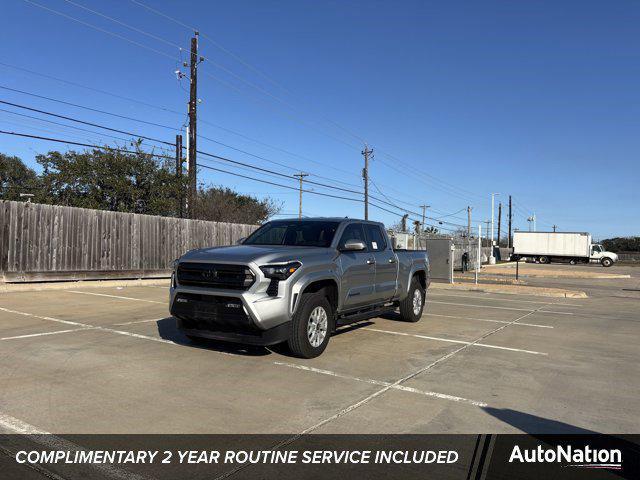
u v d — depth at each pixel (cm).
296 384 547
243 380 557
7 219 1362
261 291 611
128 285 1638
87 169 2328
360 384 553
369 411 468
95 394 500
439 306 1339
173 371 587
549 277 3250
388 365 641
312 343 659
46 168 2409
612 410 488
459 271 3550
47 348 694
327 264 699
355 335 849
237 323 610
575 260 5750
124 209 2336
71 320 928
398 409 475
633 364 688
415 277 1026
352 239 777
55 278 1469
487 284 2180
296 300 634
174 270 689
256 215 3884
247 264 614
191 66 2255
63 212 1494
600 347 808
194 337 735
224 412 457
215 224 2041
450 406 488
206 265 643
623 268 4834
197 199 3014
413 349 745
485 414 468
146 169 2409
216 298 632
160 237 1806
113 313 1020
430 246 2184
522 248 5878
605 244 9306
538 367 655
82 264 1545
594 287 2414
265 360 649
